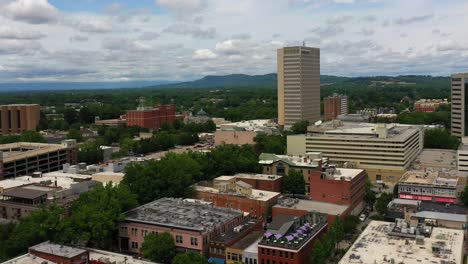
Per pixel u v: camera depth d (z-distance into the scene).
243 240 171.25
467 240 174.12
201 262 146.25
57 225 170.00
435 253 139.00
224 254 165.00
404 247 144.25
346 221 196.38
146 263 150.88
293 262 150.75
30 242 165.88
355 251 141.62
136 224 178.88
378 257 136.50
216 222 177.12
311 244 162.88
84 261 150.25
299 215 199.62
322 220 181.50
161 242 164.12
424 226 159.88
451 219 179.00
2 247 168.88
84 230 172.50
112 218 178.50
